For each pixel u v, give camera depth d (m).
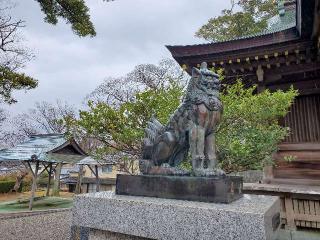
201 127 2.64
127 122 5.23
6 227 7.08
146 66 19.28
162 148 2.82
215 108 2.65
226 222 2.01
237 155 4.59
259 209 2.06
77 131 5.78
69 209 9.98
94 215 2.61
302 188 5.92
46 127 25.70
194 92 2.72
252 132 4.80
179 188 2.49
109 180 20.30
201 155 2.60
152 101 5.03
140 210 2.37
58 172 16.50
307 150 6.74
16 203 11.17
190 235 2.12
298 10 6.08
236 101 4.73
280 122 7.22
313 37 6.32
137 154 5.43
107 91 19.41
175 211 2.21
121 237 2.50
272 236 2.22
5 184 20.45
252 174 7.99
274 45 6.86
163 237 2.22
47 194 13.55
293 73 7.30
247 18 17.34
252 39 7.05
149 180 2.70
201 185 2.39
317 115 7.02
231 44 7.27
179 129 2.81
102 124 5.28
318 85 7.07
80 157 11.66
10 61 9.84
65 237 6.27
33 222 7.74
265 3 17.78
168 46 7.84
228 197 2.29
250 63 7.38
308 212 5.79
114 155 5.89
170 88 5.43
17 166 20.33
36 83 8.12
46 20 8.19
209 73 2.72
